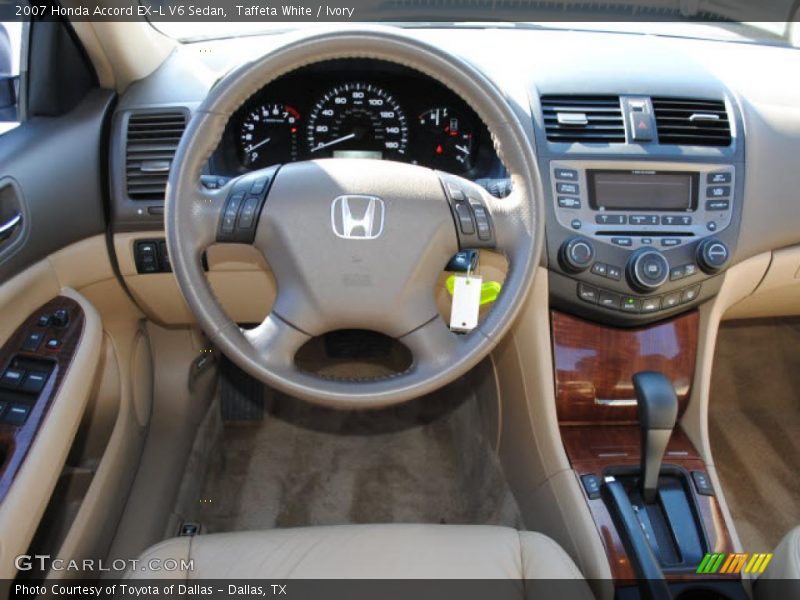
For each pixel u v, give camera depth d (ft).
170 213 3.31
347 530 3.64
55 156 4.29
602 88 4.67
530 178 3.44
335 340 6.04
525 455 5.08
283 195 3.47
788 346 7.57
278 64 3.29
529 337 4.76
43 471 3.46
